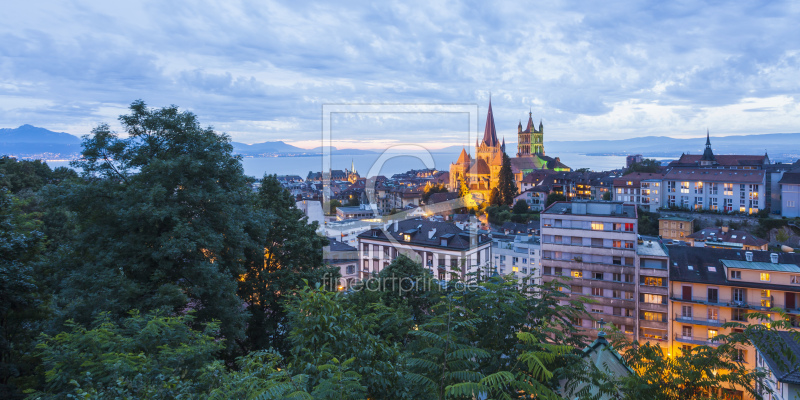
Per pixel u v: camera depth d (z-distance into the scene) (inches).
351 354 350.9
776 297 1577.3
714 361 312.8
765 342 309.6
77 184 735.1
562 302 1914.4
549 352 296.4
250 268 968.3
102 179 759.1
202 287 709.3
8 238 611.2
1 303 593.0
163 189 702.5
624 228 1841.8
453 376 259.1
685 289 1722.4
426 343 335.6
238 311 768.9
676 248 1870.1
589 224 1908.2
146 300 627.2
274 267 1015.6
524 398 305.1
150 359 364.2
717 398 305.7
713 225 4522.6
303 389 252.1
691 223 4394.7
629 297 1828.2
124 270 693.9
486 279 401.4
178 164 745.0
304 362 323.0
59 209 743.1
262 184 1138.7
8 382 557.0
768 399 551.2
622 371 437.4
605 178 6058.1
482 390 231.3
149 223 693.9
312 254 1016.9
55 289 710.5
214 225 798.5
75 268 730.2
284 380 273.7
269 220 945.5
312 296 372.5
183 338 442.0
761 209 4493.1
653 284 1781.5
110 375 327.9
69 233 985.5
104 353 361.7
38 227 759.1
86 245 730.2
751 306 1600.6
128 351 391.9
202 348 425.7
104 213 737.0
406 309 661.3
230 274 794.8
